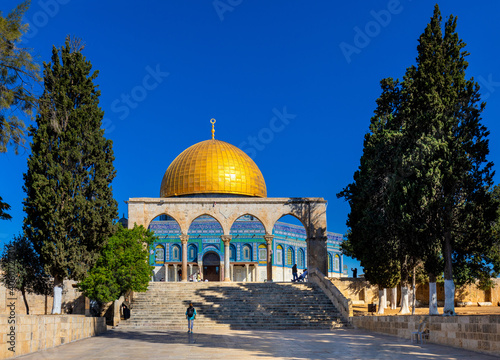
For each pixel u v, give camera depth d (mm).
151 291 39719
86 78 31891
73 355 17359
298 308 35844
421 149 25828
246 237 68562
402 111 31922
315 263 47688
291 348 19656
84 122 31125
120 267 34281
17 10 18797
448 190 25625
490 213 25547
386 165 32094
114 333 28484
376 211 33406
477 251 26297
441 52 28469
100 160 31531
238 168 63875
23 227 29922
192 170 62812
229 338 24562
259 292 39438
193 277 56844
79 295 40031
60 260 29094
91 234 30516
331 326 32938
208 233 68438
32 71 19375
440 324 21156
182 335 26672
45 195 29156
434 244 25766
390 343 21750
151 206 48156
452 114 27016
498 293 45625
